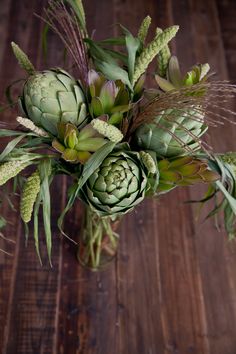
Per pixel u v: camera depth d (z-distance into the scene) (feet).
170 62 2.49
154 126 2.30
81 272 3.51
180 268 3.58
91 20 4.85
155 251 3.63
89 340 3.27
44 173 2.28
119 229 3.68
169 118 2.22
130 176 2.23
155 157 2.34
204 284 3.54
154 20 5.01
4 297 3.37
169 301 3.45
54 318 3.33
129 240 3.65
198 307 3.45
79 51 2.41
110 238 3.28
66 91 2.23
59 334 3.28
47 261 3.52
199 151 2.56
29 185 2.24
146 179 2.29
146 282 3.51
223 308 3.46
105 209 2.31
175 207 3.82
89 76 2.29
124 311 3.39
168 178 2.36
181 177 2.31
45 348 3.22
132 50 2.37
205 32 5.01
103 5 4.99
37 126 2.32
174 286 3.51
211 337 3.34
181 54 4.80
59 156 2.43
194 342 3.32
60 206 3.73
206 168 2.35
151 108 2.21
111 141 2.22
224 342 3.34
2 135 2.33
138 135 2.40
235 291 3.53
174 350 3.28
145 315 3.38
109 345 3.26
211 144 4.11
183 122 2.26
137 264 3.57
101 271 3.52
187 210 3.82
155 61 4.36
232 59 4.84
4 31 4.68
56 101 2.21
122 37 2.70
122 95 2.35
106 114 2.29
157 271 3.56
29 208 2.20
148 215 3.76
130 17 4.98
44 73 2.28
